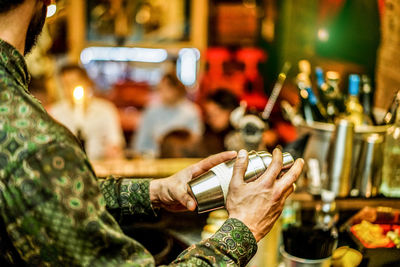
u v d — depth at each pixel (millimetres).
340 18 1557
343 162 1203
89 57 4699
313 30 2293
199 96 3838
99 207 575
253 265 1098
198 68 3916
